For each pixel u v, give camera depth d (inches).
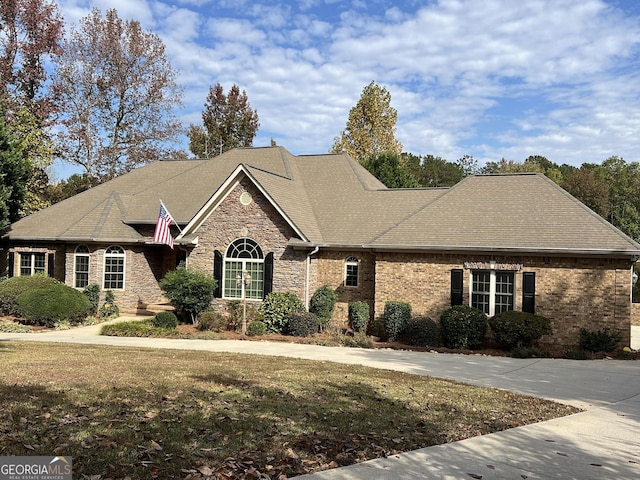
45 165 1396.4
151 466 232.8
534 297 761.0
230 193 920.9
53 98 1507.1
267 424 305.6
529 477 244.8
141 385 398.6
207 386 406.6
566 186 2566.4
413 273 828.0
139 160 1649.9
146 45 1620.3
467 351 725.3
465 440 298.2
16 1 1385.3
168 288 863.1
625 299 721.6
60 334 787.4
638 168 2844.5
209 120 2691.9
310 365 543.2
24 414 302.8
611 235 734.5
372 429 309.7
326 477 230.7
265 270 895.1
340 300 922.1
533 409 390.9
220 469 232.5
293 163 1161.4
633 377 550.9
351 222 967.6
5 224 1032.2
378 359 624.4
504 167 2965.1
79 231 1011.9
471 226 821.2
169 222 927.7
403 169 1612.9
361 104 1825.8
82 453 244.2
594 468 262.7
